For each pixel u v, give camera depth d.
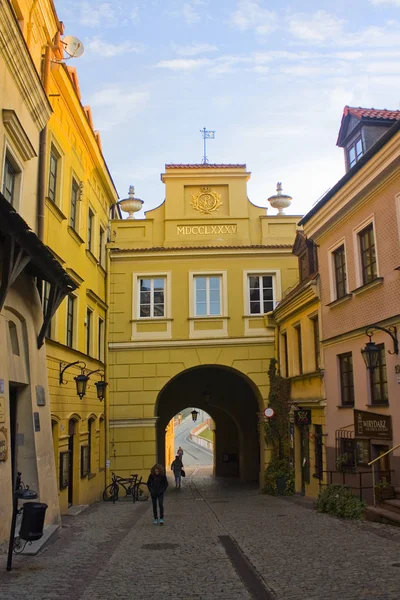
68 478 15.73
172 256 23.56
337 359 16.25
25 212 12.59
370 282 13.84
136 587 6.88
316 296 17.59
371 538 9.72
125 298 23.34
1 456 9.16
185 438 93.69
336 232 16.42
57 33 14.57
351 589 6.48
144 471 22.11
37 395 11.86
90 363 19.69
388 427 12.77
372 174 13.61
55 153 15.93
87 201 19.58
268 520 13.20
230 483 29.75
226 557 8.77
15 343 11.16
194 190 24.45
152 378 22.83
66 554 9.05
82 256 18.67
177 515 15.35
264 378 22.89
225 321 23.22
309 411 18.58
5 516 9.02
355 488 13.36
